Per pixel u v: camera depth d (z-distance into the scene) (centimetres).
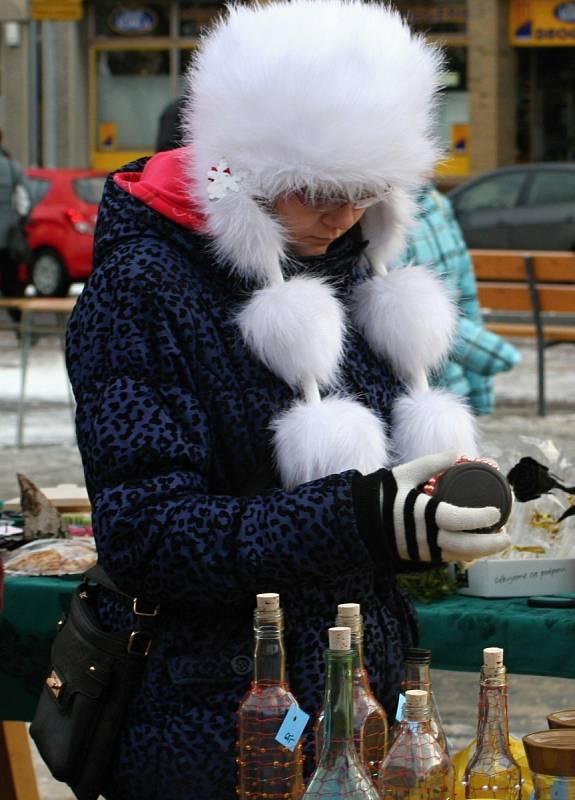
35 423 2788
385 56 616
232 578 574
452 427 657
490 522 559
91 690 626
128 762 621
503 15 6631
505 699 595
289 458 602
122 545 587
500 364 1332
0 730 973
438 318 673
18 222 3978
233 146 610
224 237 611
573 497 842
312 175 602
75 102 7062
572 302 2703
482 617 776
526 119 6831
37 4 6631
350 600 626
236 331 615
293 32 616
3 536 957
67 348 620
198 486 592
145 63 7081
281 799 585
